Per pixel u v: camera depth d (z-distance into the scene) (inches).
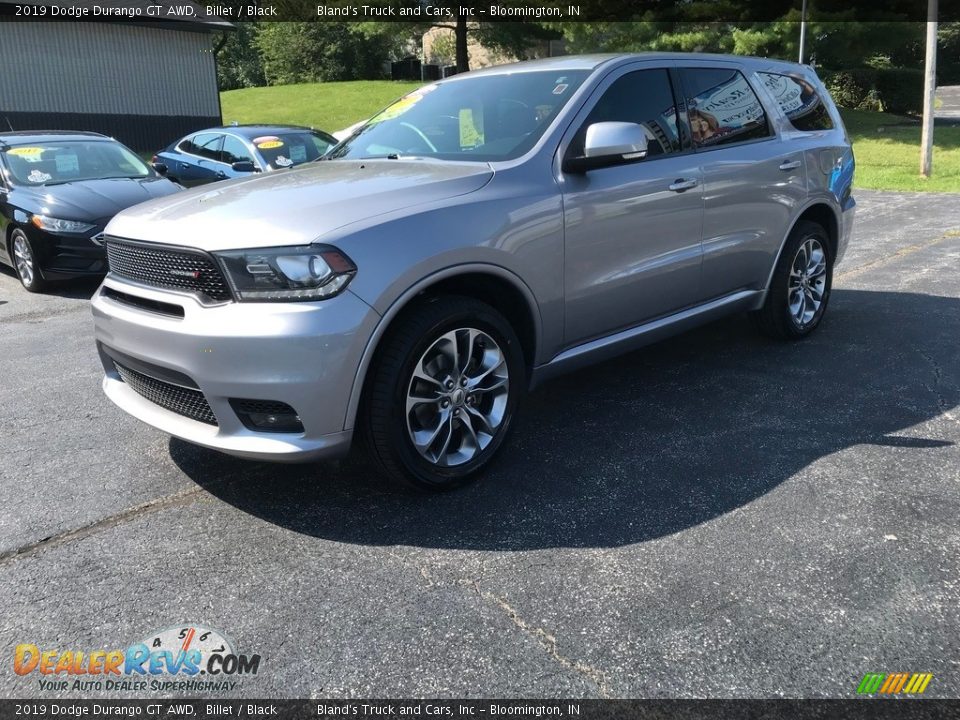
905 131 877.8
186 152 465.1
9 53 815.7
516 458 141.8
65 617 98.8
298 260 108.9
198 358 111.9
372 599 101.0
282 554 112.0
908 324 221.5
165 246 117.3
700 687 84.7
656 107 161.0
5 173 319.0
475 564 108.2
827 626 93.3
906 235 366.9
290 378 109.1
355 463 141.4
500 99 156.9
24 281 314.0
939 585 100.3
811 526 115.2
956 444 142.0
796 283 203.2
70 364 208.2
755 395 169.5
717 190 168.1
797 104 202.7
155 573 107.9
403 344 116.2
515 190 132.0
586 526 117.3
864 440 144.8
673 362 194.4
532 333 138.3
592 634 93.1
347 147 169.6
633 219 149.6
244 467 140.9
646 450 143.3
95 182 317.7
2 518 123.7
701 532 114.6
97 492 132.2
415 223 118.1
